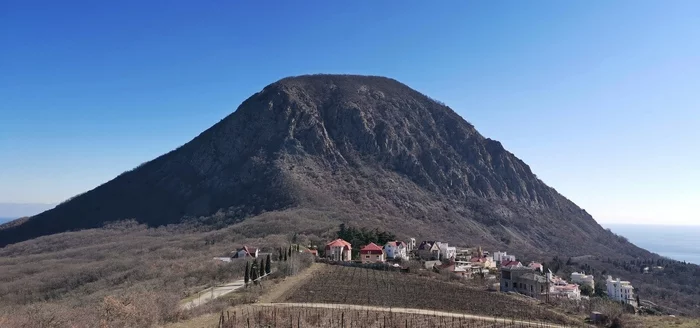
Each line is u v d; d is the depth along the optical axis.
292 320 56.84
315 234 163.38
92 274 120.12
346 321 59.03
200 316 57.25
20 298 101.31
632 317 68.88
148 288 80.38
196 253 139.12
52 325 46.50
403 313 66.62
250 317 57.12
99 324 48.12
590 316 70.12
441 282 100.88
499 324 62.12
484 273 132.12
